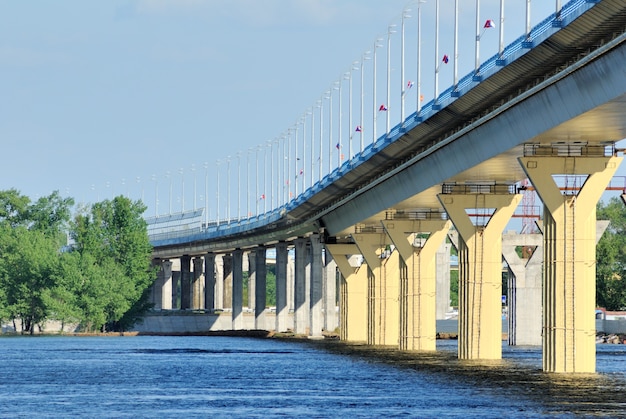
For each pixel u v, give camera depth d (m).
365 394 141.88
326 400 135.50
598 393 134.50
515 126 150.75
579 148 150.00
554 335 153.12
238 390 149.25
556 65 134.00
